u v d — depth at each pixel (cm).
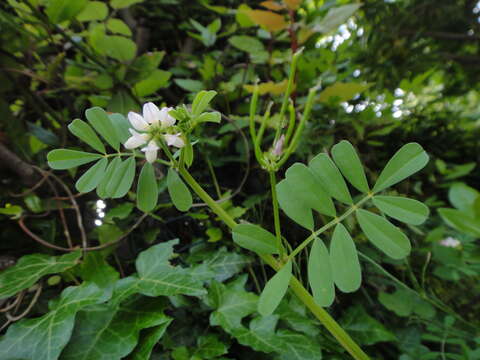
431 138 32
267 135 23
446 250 18
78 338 12
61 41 22
